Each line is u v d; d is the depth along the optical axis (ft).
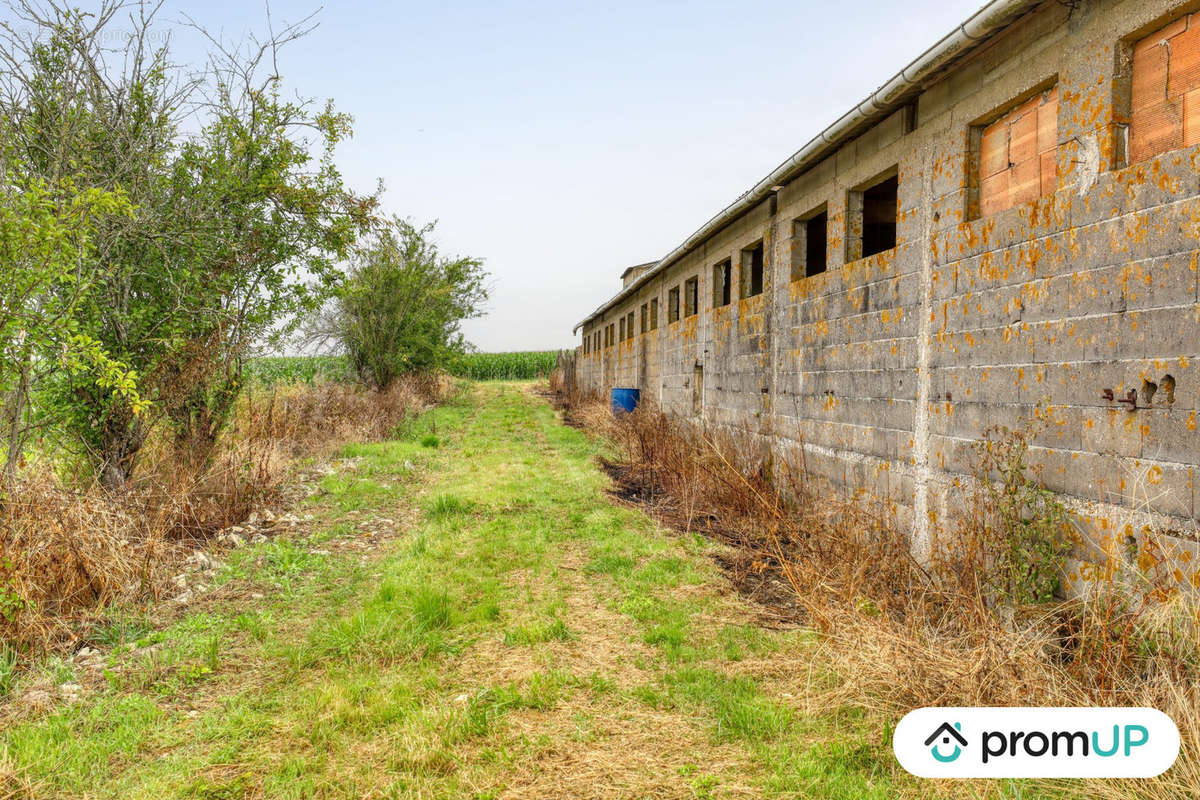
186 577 18.79
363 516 26.50
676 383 44.91
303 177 28.17
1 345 16.40
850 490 22.27
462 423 58.80
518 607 17.20
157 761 10.64
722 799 9.70
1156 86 12.32
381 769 10.46
